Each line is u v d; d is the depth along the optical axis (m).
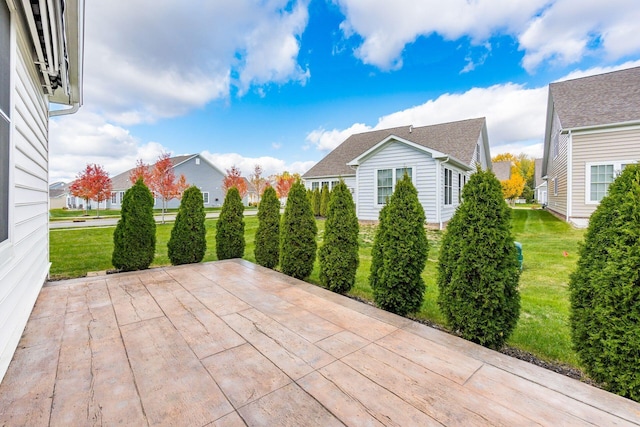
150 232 4.45
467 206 2.42
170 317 2.55
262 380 1.65
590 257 1.87
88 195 20.36
